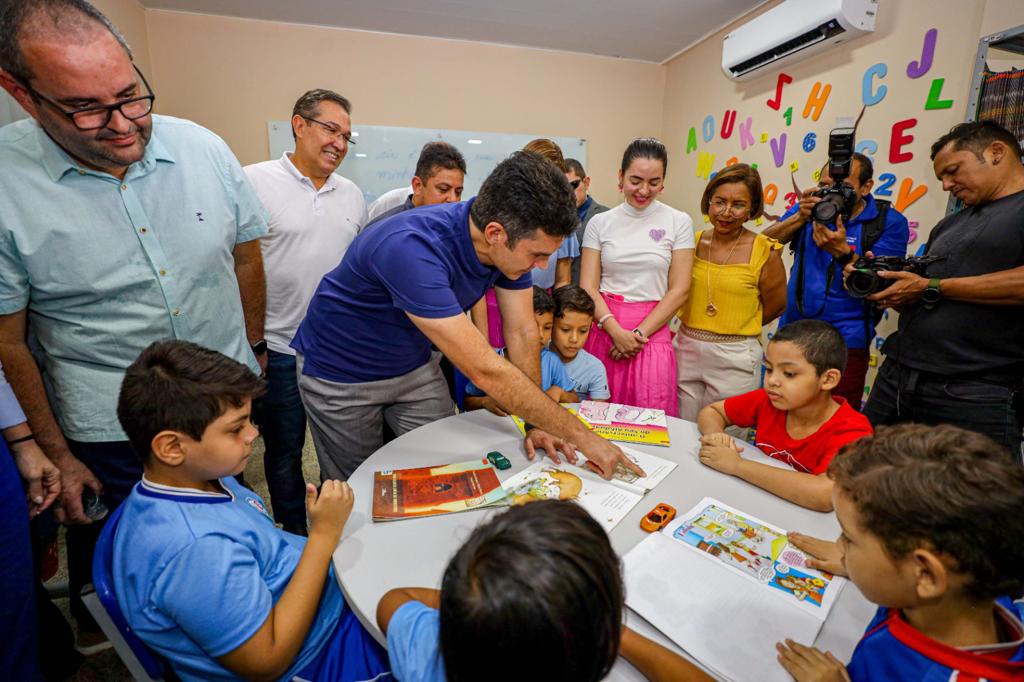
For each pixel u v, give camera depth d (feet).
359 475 3.35
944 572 1.62
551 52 11.56
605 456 3.29
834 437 3.58
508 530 1.53
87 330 3.47
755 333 5.90
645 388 5.94
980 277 4.52
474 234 3.32
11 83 2.75
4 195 3.07
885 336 7.34
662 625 2.15
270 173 5.87
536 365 4.33
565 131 12.06
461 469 3.39
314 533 2.63
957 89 6.41
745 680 1.92
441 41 10.88
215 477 2.54
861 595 2.36
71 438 3.67
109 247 3.38
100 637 4.47
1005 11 5.85
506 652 1.42
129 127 2.96
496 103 11.47
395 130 10.94
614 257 6.09
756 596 2.33
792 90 8.89
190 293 3.77
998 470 1.58
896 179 7.27
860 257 5.63
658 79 12.44
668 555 2.57
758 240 5.74
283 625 2.29
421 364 4.52
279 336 5.98
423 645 1.91
